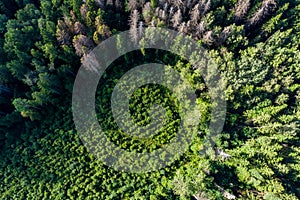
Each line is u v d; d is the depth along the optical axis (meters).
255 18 45.72
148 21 45.91
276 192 38.91
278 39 45.16
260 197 39.56
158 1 45.31
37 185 44.88
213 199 37.69
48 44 44.62
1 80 48.12
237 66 43.38
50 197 43.44
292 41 47.25
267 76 44.50
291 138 43.00
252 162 41.12
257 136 42.78
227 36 44.28
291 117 42.44
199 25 43.84
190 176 40.78
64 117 48.19
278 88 43.50
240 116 43.78
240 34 44.53
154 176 42.81
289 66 45.75
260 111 43.16
